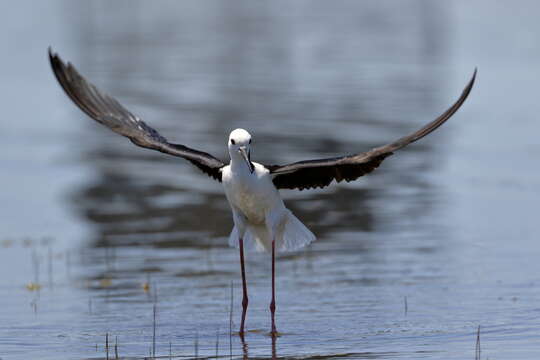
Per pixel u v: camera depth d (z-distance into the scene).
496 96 27.44
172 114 25.84
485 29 42.56
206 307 11.13
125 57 37.22
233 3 57.94
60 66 9.29
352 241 14.23
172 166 20.58
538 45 37.12
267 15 51.62
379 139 21.92
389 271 12.55
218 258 13.47
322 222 15.48
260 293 11.71
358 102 27.31
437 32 42.41
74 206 16.92
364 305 11.05
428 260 13.07
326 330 10.11
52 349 9.55
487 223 15.14
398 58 35.94
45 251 13.95
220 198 17.50
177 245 14.21
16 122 25.59
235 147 9.74
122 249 14.01
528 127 23.34
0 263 13.29
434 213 15.95
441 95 27.98
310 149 20.78
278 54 38.19
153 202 17.17
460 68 32.91
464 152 20.98
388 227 15.02
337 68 34.25
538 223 15.08
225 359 9.16
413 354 9.12
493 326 10.03
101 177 19.42
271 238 10.13
